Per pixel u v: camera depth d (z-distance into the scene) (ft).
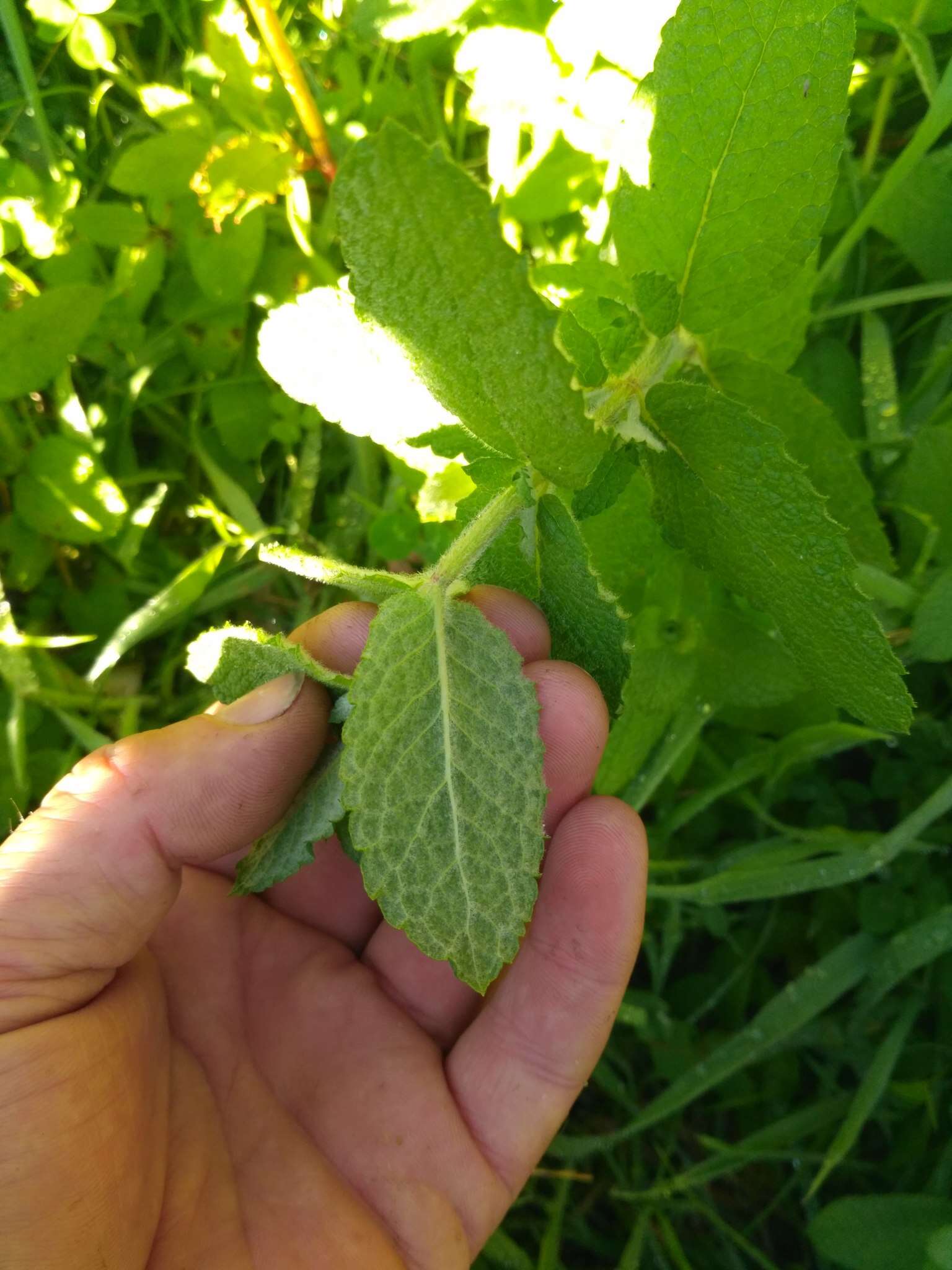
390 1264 0.53
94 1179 0.45
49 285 0.76
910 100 0.78
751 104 0.44
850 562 0.43
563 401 0.36
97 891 0.47
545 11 0.66
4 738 0.75
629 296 0.56
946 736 0.77
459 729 0.44
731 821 0.82
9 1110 0.43
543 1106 0.58
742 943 0.82
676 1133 0.82
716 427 0.44
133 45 0.82
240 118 0.72
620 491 0.50
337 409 0.47
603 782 0.66
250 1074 0.57
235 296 0.73
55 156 0.75
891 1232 0.68
